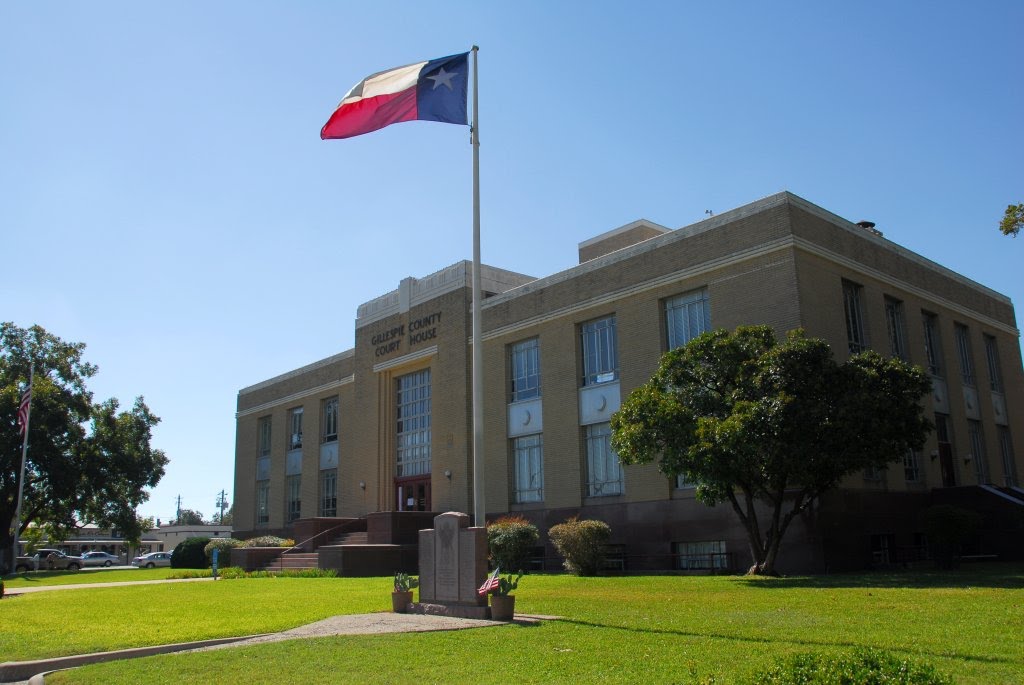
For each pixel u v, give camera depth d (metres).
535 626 11.95
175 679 9.10
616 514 27.09
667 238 26.77
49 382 49.69
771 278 23.62
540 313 30.83
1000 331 34.00
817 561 21.69
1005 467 32.62
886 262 27.27
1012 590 14.27
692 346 20.42
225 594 20.09
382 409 38.03
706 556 24.52
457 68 16.97
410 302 37.25
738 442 17.92
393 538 31.14
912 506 25.81
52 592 23.59
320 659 9.91
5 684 10.01
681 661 8.89
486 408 32.50
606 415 28.02
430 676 8.73
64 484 48.91
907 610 12.13
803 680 5.68
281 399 48.91
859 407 18.06
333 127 17.20
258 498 50.06
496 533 26.62
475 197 15.71
